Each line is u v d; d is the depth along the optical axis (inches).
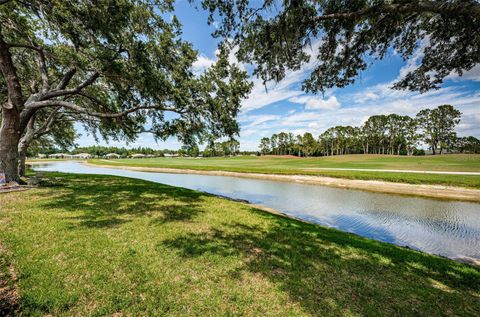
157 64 387.2
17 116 351.6
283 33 180.7
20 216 216.4
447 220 369.1
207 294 115.7
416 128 2667.3
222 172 1167.0
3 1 266.8
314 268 150.4
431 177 684.7
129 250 157.9
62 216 223.1
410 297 122.6
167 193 400.8
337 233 252.4
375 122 3014.3
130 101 418.9
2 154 346.6
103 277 123.6
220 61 358.6
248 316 101.7
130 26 350.6
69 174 663.1
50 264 132.3
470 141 2642.7
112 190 393.7
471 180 616.4
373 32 180.4
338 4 167.3
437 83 211.2
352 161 1691.7
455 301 121.1
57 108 504.4
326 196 563.2
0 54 323.9
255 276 135.7
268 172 1016.2
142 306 103.8
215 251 166.6
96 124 566.9
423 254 200.5
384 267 158.4
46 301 100.7
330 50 204.5
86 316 95.4
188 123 432.8
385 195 563.8
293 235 218.4
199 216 261.6
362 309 109.8
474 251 258.1
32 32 366.9
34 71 459.2
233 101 379.9
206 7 185.5
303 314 104.5
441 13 132.5
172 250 163.3
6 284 110.9
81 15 284.4
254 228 231.8
